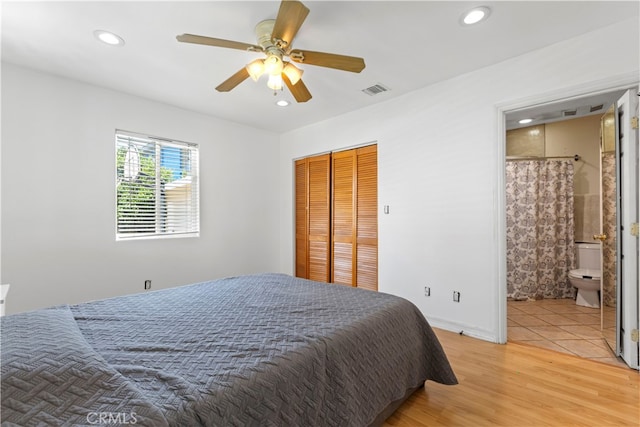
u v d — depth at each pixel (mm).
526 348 2436
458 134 2766
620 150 2211
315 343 1231
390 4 1782
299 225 4438
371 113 3471
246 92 3070
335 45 2229
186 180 3592
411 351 1704
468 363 2184
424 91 3004
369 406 1342
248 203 4176
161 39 2139
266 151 4422
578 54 2158
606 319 2486
